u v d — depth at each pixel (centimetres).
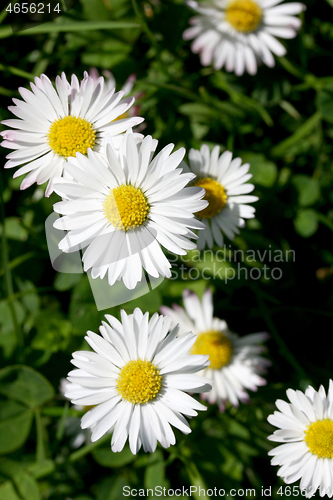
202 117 29
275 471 28
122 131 24
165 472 28
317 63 30
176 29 30
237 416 28
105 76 29
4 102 30
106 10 29
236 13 29
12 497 27
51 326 28
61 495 28
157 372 24
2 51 30
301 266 29
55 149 24
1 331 28
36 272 29
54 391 28
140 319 24
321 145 29
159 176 24
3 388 27
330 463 25
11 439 27
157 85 28
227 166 26
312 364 29
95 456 27
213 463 27
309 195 29
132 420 24
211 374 27
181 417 24
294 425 25
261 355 28
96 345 24
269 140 30
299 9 29
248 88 30
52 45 30
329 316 29
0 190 27
